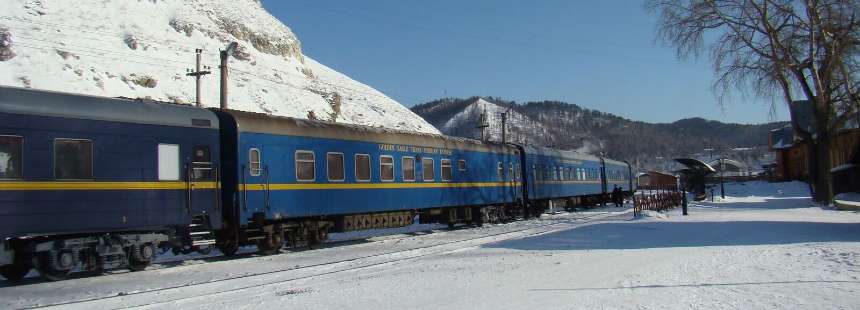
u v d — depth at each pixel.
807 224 21.17
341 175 18.44
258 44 89.31
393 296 9.33
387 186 20.36
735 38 33.88
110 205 12.17
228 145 15.20
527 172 30.72
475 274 11.38
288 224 16.70
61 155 11.50
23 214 10.91
